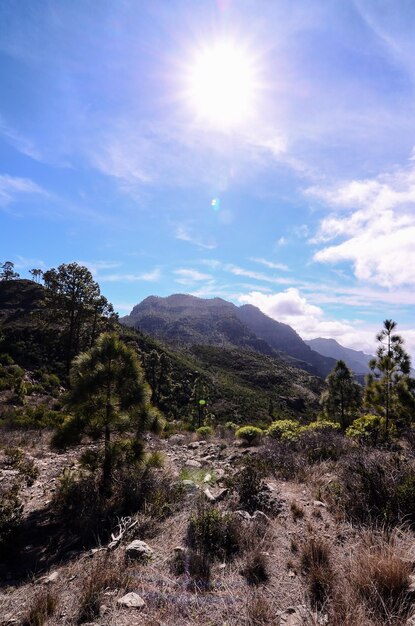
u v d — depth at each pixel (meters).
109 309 38.66
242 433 14.23
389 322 14.70
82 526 5.23
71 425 6.63
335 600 3.18
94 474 6.88
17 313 51.00
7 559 4.56
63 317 36.34
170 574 3.87
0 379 26.31
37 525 5.52
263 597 3.33
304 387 119.94
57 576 4.00
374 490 5.23
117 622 3.06
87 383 6.71
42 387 29.14
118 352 7.13
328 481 6.74
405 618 2.87
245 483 6.25
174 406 44.25
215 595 3.45
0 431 14.18
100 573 3.77
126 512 5.75
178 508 5.84
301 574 3.77
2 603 3.55
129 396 6.93
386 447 9.31
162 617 3.13
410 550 3.90
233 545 4.50
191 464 9.41
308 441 10.66
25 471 8.00
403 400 13.89
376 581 3.27
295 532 4.77
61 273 35.91
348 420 21.33
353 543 4.30
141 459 6.79
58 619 3.19
